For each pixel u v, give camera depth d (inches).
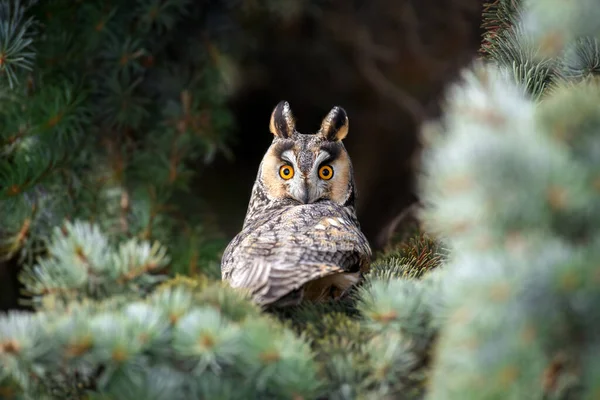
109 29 295.6
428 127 269.6
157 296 271.7
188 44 300.7
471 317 264.4
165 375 270.4
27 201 290.7
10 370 270.2
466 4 314.5
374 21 316.8
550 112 266.5
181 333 270.2
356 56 318.7
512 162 258.2
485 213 262.8
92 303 271.7
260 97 319.9
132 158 296.5
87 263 272.4
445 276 271.6
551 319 258.2
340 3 316.8
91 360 269.9
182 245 296.0
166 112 297.7
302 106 320.5
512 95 269.3
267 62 318.0
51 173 290.7
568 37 272.8
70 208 292.7
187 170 297.4
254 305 273.4
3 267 299.7
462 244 269.0
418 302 271.9
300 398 270.2
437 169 267.6
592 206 256.7
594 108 263.9
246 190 316.5
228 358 270.2
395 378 271.1
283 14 309.4
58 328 269.9
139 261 272.8
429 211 268.7
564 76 277.4
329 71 319.6
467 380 264.5
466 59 314.0
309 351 271.6
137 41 295.6
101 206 294.7
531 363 259.8
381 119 320.5
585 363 260.4
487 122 267.1
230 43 302.7
